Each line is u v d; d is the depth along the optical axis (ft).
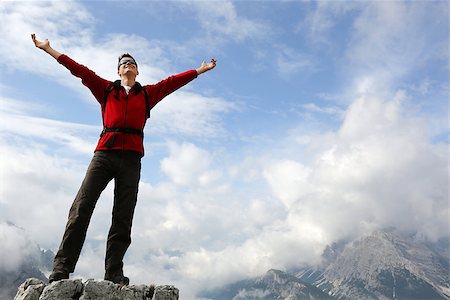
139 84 10.94
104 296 8.53
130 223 10.37
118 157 10.21
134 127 10.48
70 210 9.87
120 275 10.10
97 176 10.05
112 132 10.27
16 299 8.43
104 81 10.68
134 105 10.53
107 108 10.52
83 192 9.87
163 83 11.30
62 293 8.28
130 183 10.29
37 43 10.41
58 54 10.49
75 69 10.46
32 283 8.70
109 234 10.30
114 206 10.33
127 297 8.75
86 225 9.73
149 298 9.06
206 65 12.14
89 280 8.58
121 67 10.96
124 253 10.33
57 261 9.38
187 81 11.69
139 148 10.48
